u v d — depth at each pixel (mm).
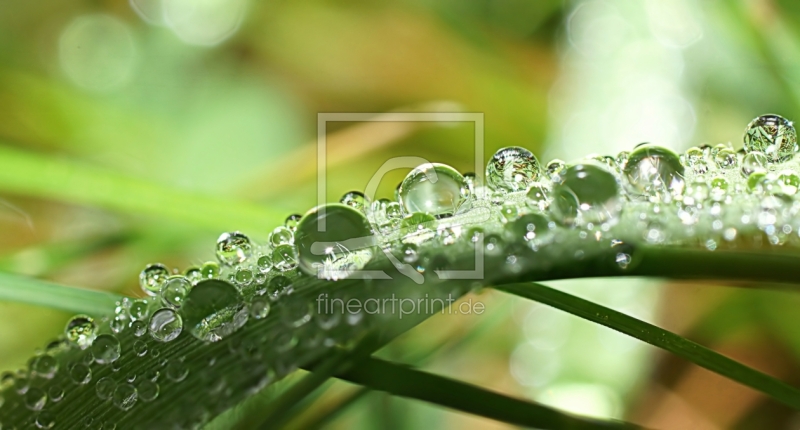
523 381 131
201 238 134
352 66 179
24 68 170
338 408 118
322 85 178
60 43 176
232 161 163
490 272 107
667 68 154
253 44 182
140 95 172
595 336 131
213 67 179
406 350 126
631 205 106
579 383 129
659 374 127
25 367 108
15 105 163
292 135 170
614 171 107
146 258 133
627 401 127
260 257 108
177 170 160
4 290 117
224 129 167
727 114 143
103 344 107
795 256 106
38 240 139
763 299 127
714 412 124
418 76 177
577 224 106
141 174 158
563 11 173
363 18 182
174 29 181
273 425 108
